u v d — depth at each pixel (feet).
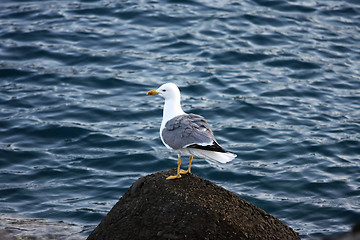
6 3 84.74
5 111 58.13
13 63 68.03
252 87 63.72
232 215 30.37
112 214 31.94
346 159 50.16
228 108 59.11
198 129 31.53
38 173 48.01
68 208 42.86
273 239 30.55
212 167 49.39
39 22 78.28
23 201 43.80
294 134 54.39
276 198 44.24
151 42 73.61
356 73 67.10
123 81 64.59
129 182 46.83
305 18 80.94
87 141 53.47
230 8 83.41
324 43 74.13
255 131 54.85
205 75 65.92
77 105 59.77
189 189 31.35
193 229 29.27
